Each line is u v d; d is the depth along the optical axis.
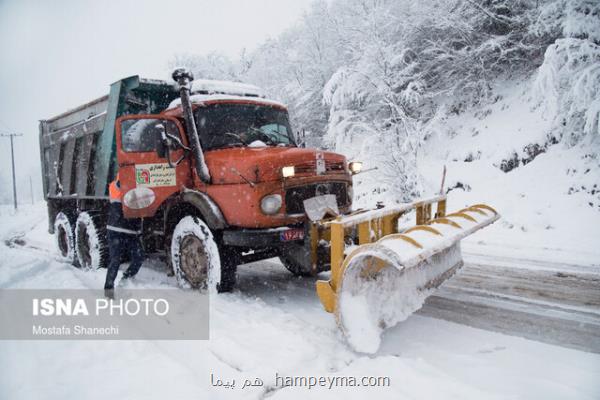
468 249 6.74
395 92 11.40
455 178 9.66
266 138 5.15
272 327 3.40
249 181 4.04
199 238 4.43
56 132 8.41
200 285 4.54
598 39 8.16
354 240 4.26
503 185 8.78
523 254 6.15
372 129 10.61
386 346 3.12
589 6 8.35
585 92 7.78
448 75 11.26
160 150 4.46
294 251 4.06
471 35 10.89
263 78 15.79
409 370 2.63
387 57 10.88
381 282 3.17
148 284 5.13
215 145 4.82
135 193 4.77
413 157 9.95
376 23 11.12
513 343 3.11
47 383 2.74
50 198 8.95
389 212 3.58
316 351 2.98
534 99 8.84
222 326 3.53
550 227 7.29
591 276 4.89
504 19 10.59
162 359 2.99
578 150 8.33
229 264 4.35
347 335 2.82
